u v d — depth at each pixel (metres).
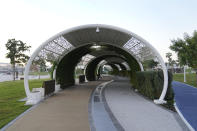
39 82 23.08
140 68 13.89
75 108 7.53
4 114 6.60
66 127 4.95
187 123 5.46
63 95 11.63
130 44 12.68
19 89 15.39
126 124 5.36
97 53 22.78
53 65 14.53
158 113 6.71
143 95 11.41
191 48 15.66
